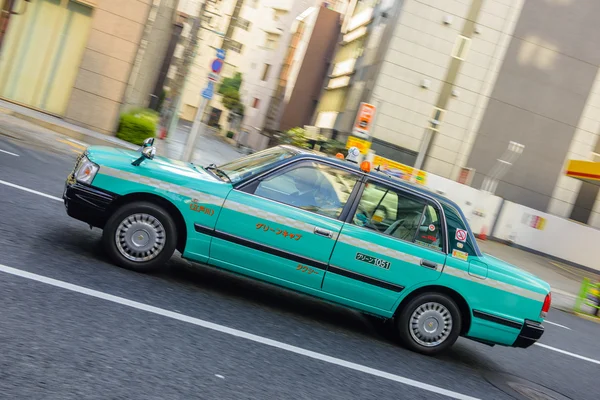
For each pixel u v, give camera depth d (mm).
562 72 38188
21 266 5609
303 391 4965
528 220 34875
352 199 6781
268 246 6500
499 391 6621
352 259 6664
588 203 38750
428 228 6969
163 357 4750
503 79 38094
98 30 20109
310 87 59500
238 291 7320
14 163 10695
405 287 6828
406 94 37812
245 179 6598
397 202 6922
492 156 38344
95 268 6219
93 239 7305
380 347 6906
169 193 6383
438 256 6922
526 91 38219
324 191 6750
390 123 37875
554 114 38312
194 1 37062
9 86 20219
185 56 29812
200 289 6820
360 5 51156
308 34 59594
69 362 4176
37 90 20359
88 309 5176
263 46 71062
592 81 38281
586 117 38406
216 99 74438
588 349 10570
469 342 8562
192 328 5543
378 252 6723
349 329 7293
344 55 51094
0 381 3660
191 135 18469
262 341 5816
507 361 8078
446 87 37938
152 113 25016
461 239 7070
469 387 6453
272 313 6867
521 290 7078
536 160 38438
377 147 37844
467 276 6961
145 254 6488
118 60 20391
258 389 4723
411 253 6828
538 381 7535
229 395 4449
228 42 38406
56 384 3826
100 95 20422
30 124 17094
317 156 6859
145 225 6441
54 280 5535
